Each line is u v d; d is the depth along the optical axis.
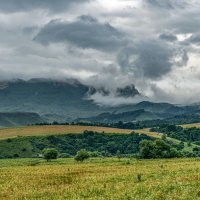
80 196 54.62
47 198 55.09
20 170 109.00
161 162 128.38
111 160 164.00
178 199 45.88
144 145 185.50
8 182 78.25
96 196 52.22
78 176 83.38
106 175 81.75
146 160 155.00
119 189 56.47
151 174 76.25
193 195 47.19
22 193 60.84
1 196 59.38
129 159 170.50
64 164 146.12
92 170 98.19
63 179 78.75
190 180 60.41
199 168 81.12
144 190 54.06
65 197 55.31
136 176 73.94
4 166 147.88
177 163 110.50
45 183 73.94
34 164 155.62
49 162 171.38
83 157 171.62
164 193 50.00
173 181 60.19
